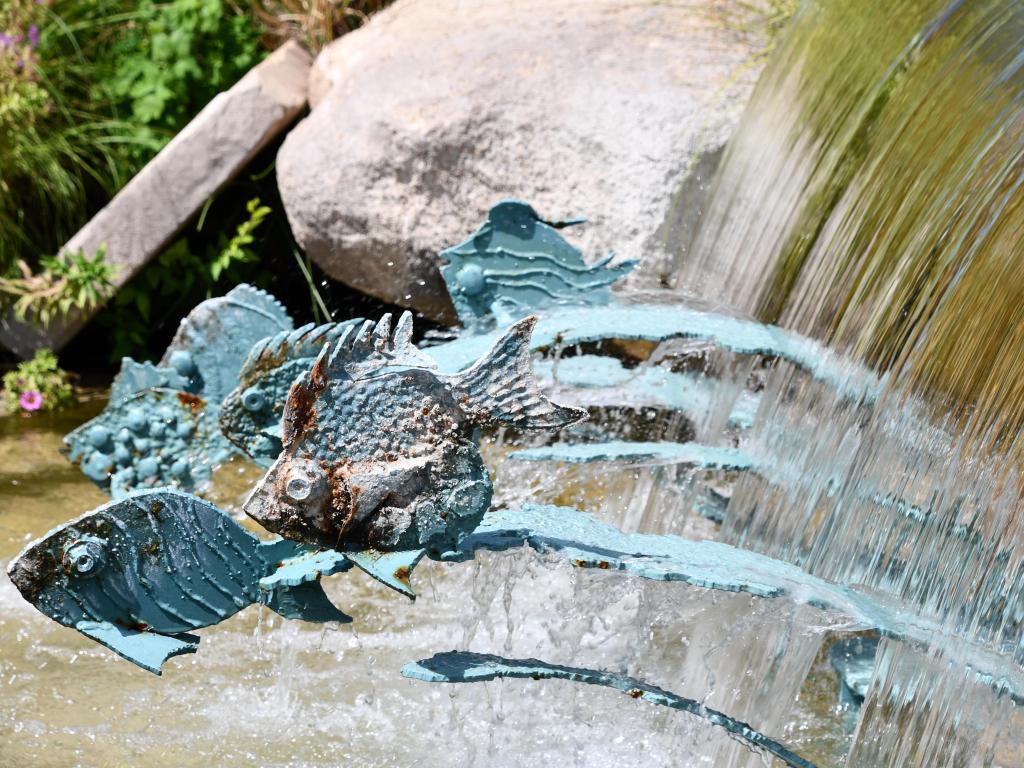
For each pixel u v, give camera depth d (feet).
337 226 19.81
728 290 17.01
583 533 9.91
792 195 16.16
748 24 20.17
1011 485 10.40
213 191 21.43
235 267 23.18
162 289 22.98
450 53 20.22
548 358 15.94
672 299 14.97
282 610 9.25
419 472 8.77
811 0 17.01
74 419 20.72
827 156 15.61
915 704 10.75
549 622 13.98
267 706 12.20
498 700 12.46
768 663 11.77
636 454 12.44
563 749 11.68
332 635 13.65
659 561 9.53
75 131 23.36
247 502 8.68
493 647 13.44
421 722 12.04
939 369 11.85
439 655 9.09
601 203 18.51
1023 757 10.97
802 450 13.16
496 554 10.29
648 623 11.72
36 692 12.29
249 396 10.12
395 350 8.98
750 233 16.88
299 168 19.89
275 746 11.49
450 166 19.19
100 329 24.08
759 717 11.82
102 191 24.49
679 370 16.08
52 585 8.63
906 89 14.32
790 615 10.56
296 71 23.43
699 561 9.77
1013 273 11.25
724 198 17.75
